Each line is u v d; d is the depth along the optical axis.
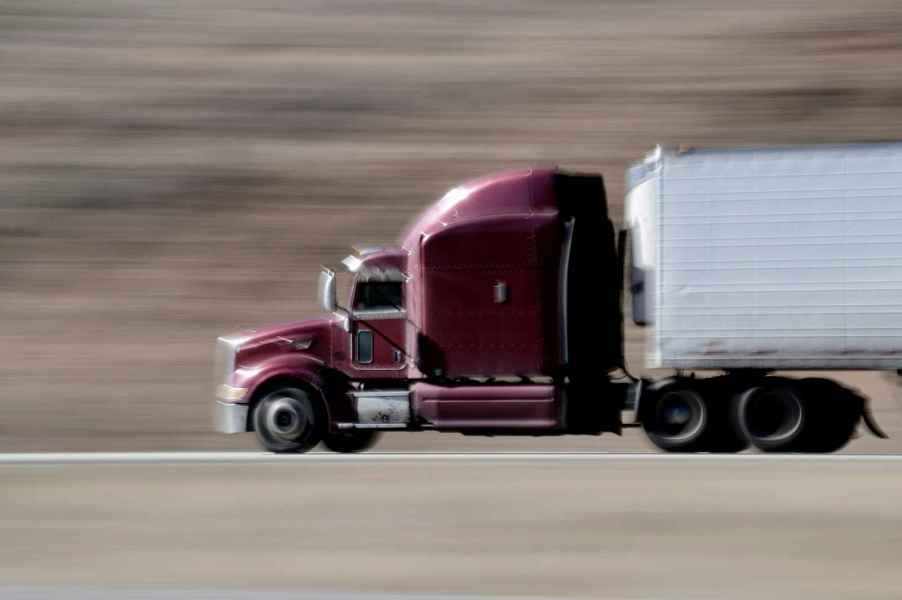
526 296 68.69
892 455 65.19
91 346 102.44
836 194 66.38
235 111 136.75
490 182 69.81
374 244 114.81
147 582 35.66
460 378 69.88
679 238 67.94
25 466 57.69
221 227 118.56
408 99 136.88
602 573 36.09
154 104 138.62
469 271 68.94
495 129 131.00
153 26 155.25
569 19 151.12
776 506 45.53
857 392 67.31
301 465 57.66
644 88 136.00
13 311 107.69
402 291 70.25
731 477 52.62
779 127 128.75
